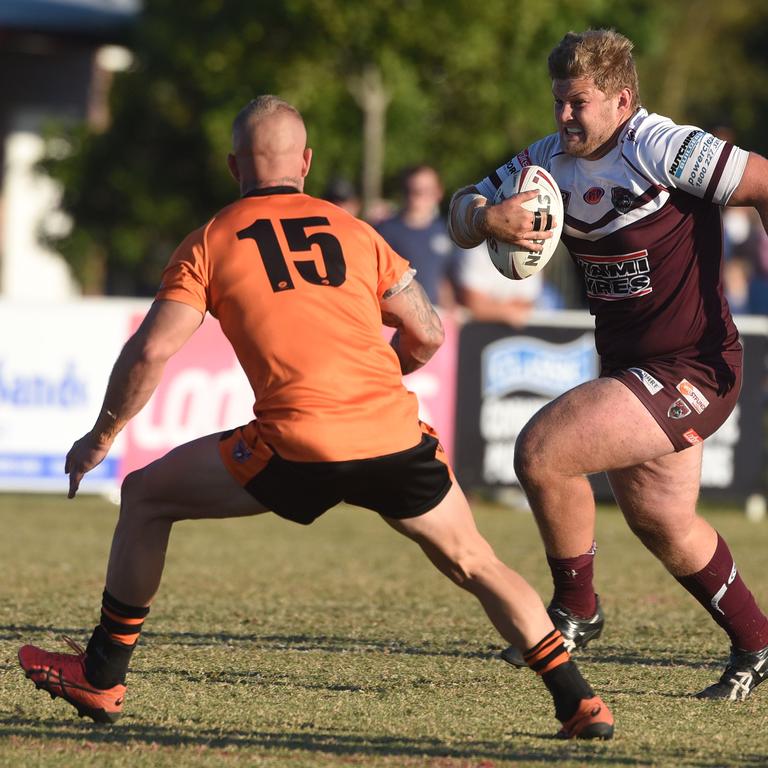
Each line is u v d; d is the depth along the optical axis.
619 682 18.30
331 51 63.88
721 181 16.81
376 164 64.75
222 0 66.06
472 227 17.59
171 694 16.75
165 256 78.94
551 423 17.61
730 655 18.83
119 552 14.77
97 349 41.31
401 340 15.29
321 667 18.83
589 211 17.44
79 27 82.56
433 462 14.17
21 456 41.28
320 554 32.97
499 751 14.15
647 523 18.00
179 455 14.43
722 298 17.69
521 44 65.12
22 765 13.25
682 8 120.38
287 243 14.45
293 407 13.94
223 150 65.88
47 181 78.75
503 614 14.41
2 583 26.78
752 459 41.72
